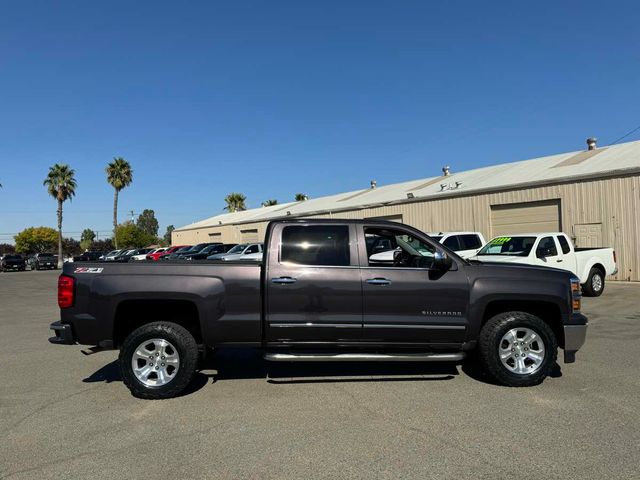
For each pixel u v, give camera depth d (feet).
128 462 12.75
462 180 83.05
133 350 17.99
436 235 50.42
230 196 243.60
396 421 15.29
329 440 13.93
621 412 15.76
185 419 15.81
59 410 16.84
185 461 12.76
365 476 11.79
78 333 18.26
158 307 19.21
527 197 64.80
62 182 183.52
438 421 15.21
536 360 18.69
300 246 18.75
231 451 13.33
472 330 18.66
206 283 18.22
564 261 42.96
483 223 70.74
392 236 19.84
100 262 18.88
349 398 17.61
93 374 21.66
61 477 11.98
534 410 16.06
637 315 34.63
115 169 197.98
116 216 198.18
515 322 18.62
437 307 18.53
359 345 18.60
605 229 56.90
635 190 54.34
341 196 123.95
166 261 19.17
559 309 18.85
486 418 15.40
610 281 56.13
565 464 12.22
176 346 17.97
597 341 26.25
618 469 11.93
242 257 77.10
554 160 74.49
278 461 12.67
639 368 20.99
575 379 19.49
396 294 18.45
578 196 59.41
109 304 18.10
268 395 18.13
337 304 18.35
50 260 163.73
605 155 65.92
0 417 16.20
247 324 18.28
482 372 20.83
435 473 11.88
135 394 17.90
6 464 12.72
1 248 247.29
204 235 171.83
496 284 18.70
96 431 14.88
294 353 18.35
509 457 12.66
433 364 22.26
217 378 20.51
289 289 18.25
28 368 22.79
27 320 38.91
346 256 18.71
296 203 145.07
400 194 90.74
